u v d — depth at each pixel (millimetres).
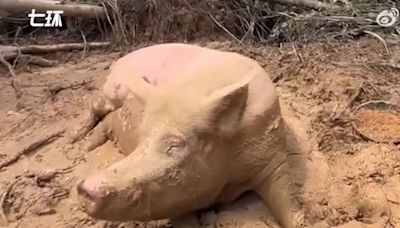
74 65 2172
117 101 1478
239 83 1239
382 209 1370
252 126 1258
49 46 2275
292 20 2457
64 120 1715
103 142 1562
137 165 1161
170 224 1291
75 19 2490
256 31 2496
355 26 2441
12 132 1675
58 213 1373
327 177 1430
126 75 1473
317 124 1599
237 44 2330
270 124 1283
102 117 1586
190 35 2422
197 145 1192
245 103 1243
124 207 1145
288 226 1307
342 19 2451
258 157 1281
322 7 2568
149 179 1154
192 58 1412
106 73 2041
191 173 1192
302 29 2420
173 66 1417
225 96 1197
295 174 1422
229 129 1227
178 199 1199
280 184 1312
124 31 2408
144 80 1325
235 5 2518
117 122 1469
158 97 1245
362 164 1513
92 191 1113
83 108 1770
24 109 1802
